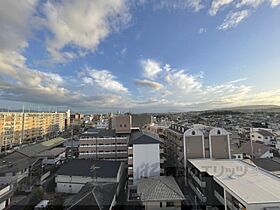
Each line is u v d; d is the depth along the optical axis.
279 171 27.41
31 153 39.41
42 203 22.39
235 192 15.89
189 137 29.20
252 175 20.03
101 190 21.19
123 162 33.22
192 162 25.50
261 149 39.16
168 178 24.66
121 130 42.00
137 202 22.95
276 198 14.74
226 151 29.31
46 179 31.38
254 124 83.81
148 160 27.72
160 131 43.59
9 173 28.73
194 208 20.80
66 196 25.12
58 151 42.81
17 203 22.58
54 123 93.00
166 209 19.31
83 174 26.67
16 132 65.38
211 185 21.08
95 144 39.44
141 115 52.38
